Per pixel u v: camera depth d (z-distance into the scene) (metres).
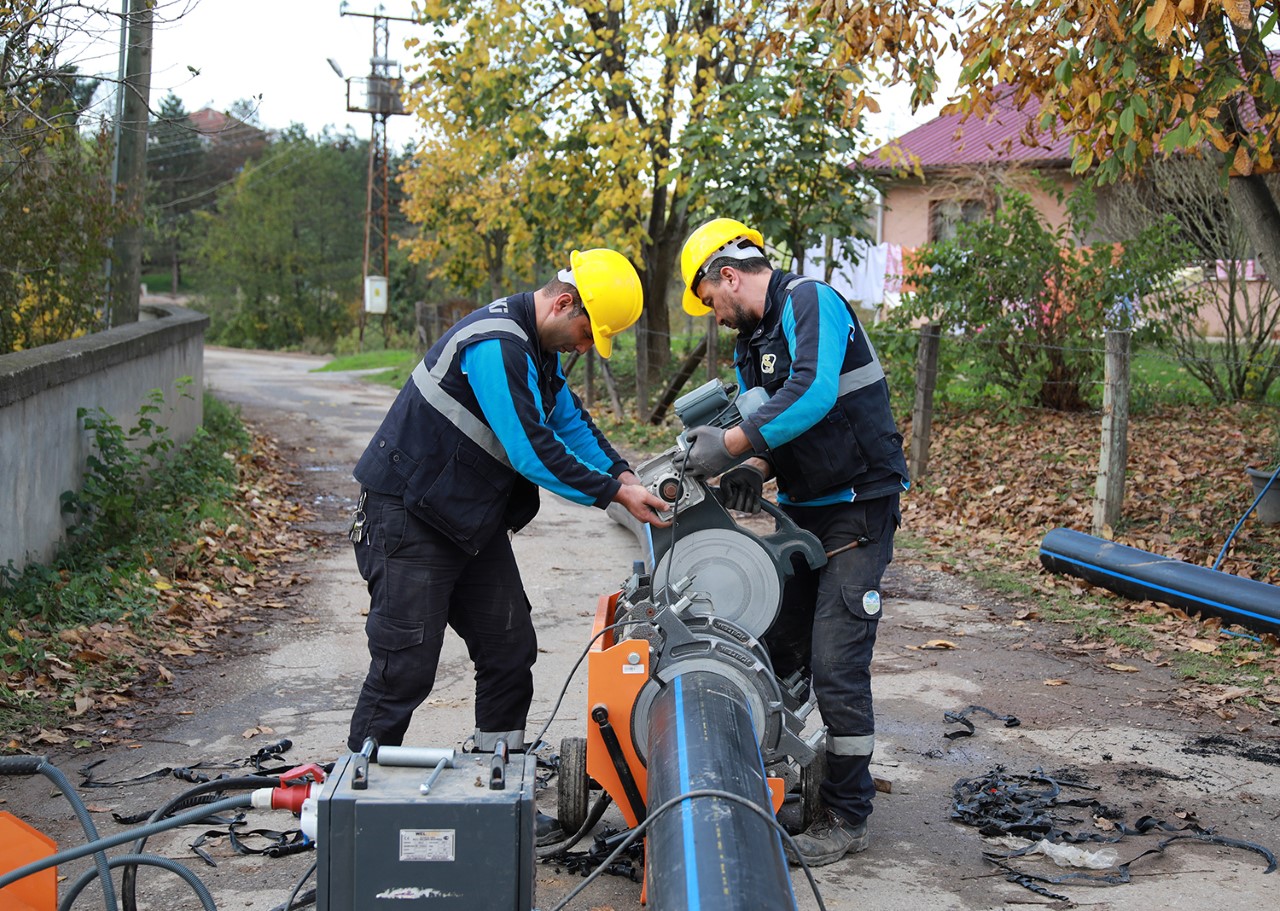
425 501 3.42
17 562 5.81
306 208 58.56
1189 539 7.38
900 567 7.56
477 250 24.19
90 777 4.15
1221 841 3.66
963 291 11.57
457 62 15.35
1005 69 6.60
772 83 12.31
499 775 2.23
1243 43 6.29
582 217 15.25
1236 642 5.73
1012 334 11.62
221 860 3.53
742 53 14.32
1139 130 6.16
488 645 3.78
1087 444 10.23
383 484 3.47
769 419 3.31
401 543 3.46
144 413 8.41
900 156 14.12
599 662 3.19
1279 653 5.57
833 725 3.52
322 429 14.94
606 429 14.19
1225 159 6.30
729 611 3.44
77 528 6.59
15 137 7.17
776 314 3.61
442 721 4.75
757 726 3.17
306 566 7.73
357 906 2.18
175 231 63.94
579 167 15.00
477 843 2.17
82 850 2.31
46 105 7.80
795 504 3.70
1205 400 12.13
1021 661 5.63
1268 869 3.48
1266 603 5.77
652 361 15.80
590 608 6.60
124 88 9.33
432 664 3.55
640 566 3.96
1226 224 12.05
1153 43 5.86
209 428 12.09
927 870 3.50
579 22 15.07
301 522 9.15
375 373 25.94
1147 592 6.35
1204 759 4.39
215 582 6.89
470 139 16.14
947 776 4.25
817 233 12.67
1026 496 8.86
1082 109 6.26
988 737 4.62
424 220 24.27
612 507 8.82
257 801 2.48
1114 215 13.30
